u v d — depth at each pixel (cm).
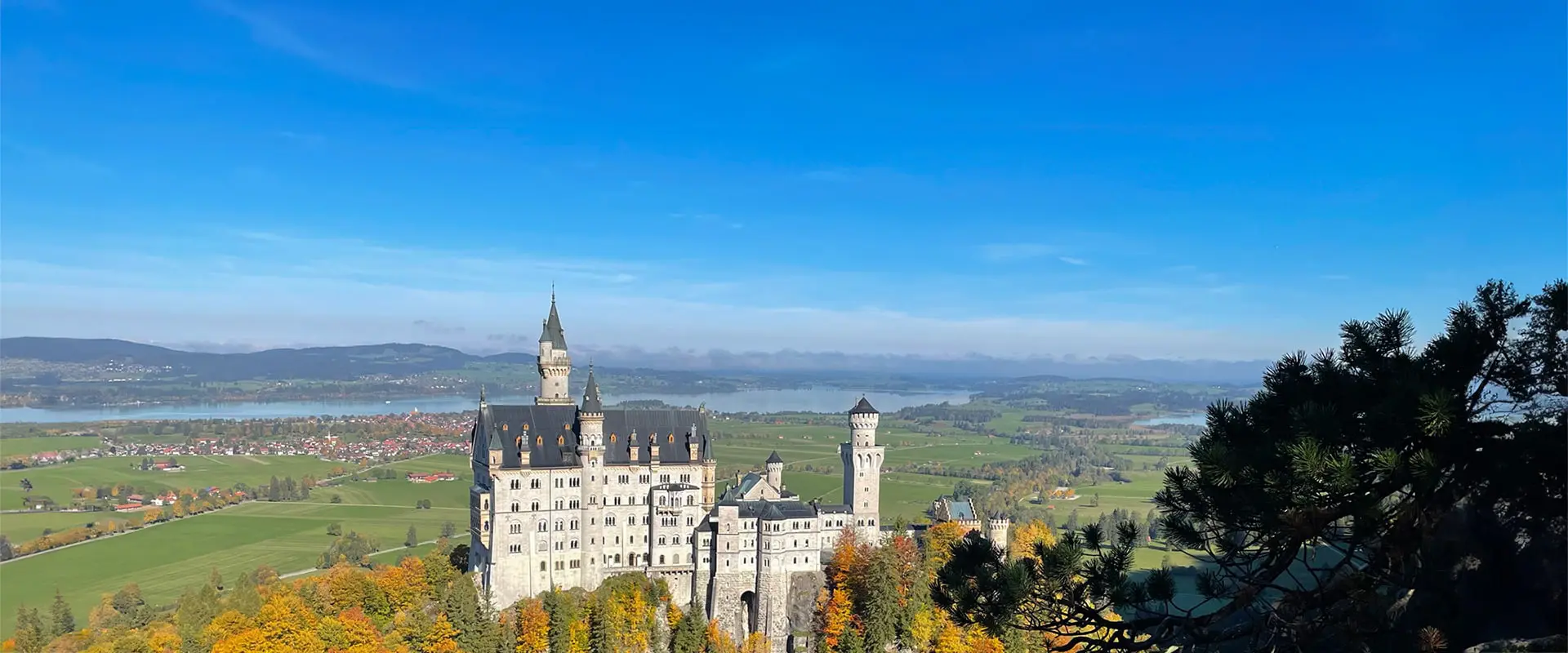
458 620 18650
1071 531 4444
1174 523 4375
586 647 19162
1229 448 4231
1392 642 4012
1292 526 3903
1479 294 4303
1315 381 4625
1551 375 3912
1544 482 3841
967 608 4372
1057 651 4297
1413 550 4038
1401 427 3956
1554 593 3681
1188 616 4150
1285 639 4309
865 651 19525
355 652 18150
